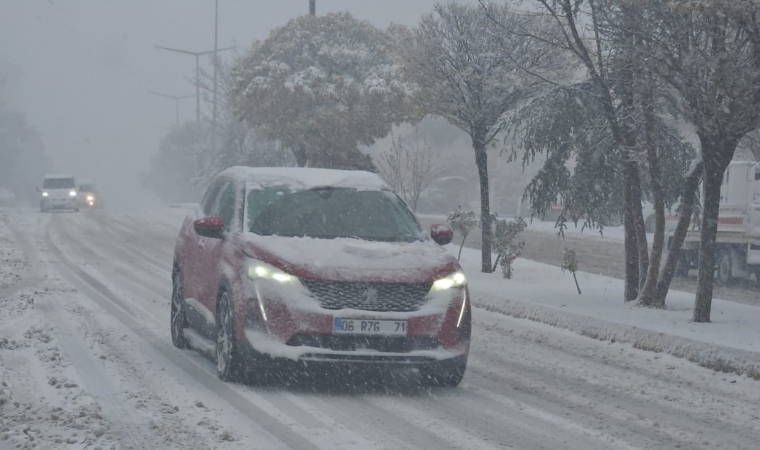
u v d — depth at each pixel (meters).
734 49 18.48
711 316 21.66
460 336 14.15
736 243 34.94
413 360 13.73
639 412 13.41
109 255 38.44
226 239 15.38
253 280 13.93
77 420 11.63
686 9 17.38
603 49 21.75
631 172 23.78
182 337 17.50
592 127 24.09
